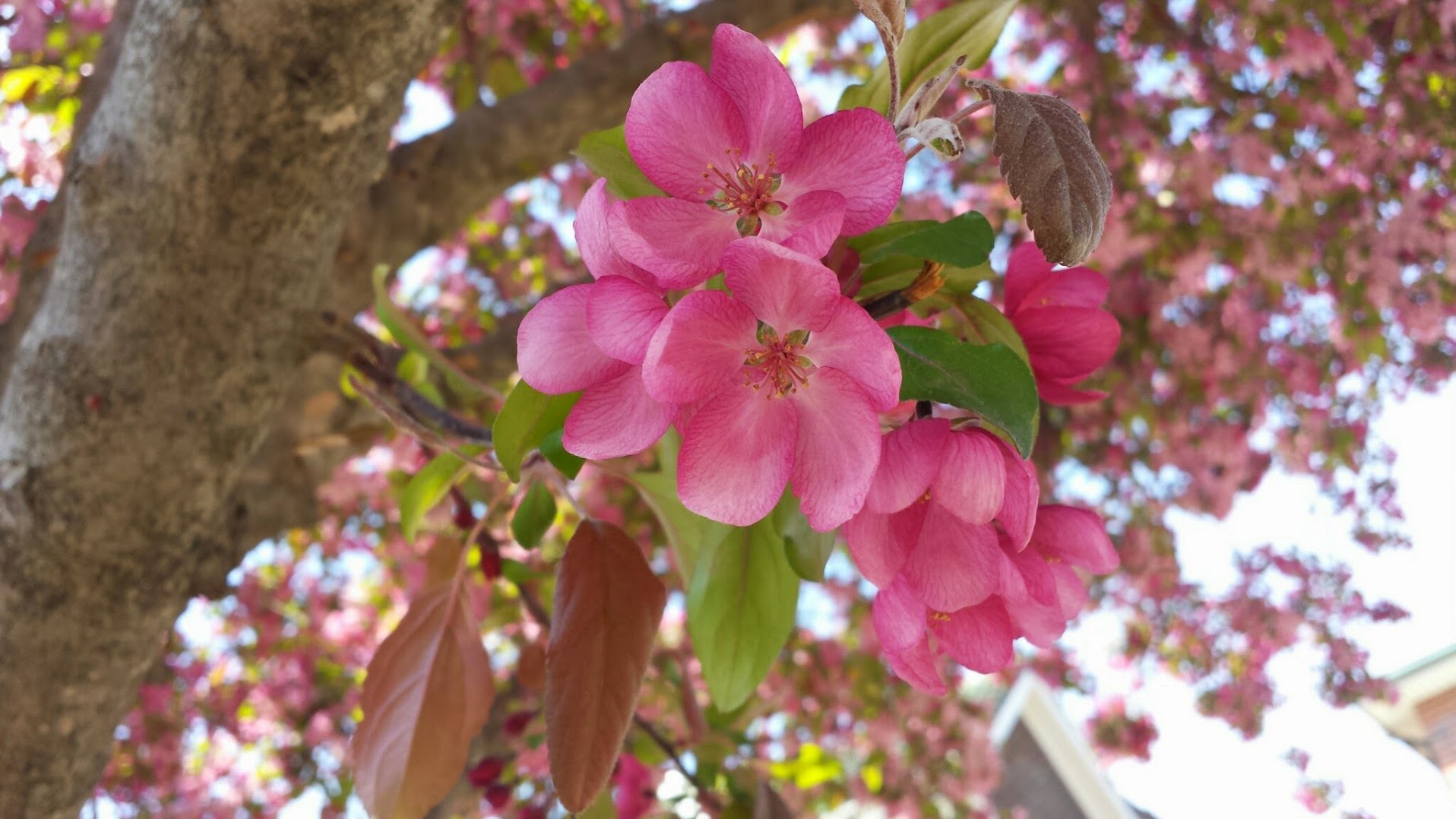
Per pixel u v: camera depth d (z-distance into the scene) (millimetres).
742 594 260
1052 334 236
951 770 1278
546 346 193
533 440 211
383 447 864
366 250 613
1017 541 198
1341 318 1162
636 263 182
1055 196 178
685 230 188
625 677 218
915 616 203
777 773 589
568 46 1146
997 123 183
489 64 1021
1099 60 1130
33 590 412
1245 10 1087
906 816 1260
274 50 340
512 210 1312
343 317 426
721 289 196
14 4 894
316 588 1325
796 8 741
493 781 546
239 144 357
